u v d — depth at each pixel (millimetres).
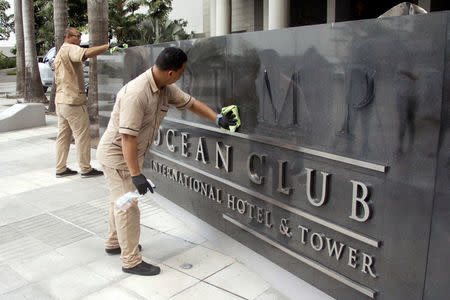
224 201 3508
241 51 3043
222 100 3334
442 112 1812
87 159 5844
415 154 1938
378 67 2053
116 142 3117
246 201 3211
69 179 5836
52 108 12609
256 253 3191
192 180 3965
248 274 3184
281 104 2709
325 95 2373
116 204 3043
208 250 3600
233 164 3301
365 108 2146
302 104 2541
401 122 1979
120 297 2916
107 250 3561
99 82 6148
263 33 2793
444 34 1773
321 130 2430
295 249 2770
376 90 2076
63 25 10469
